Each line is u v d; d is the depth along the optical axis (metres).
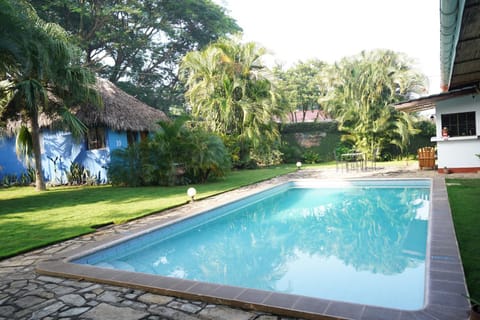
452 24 2.88
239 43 18.36
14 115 11.73
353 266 4.62
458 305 2.53
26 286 3.50
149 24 23.44
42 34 9.34
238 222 7.56
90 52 23.41
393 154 19.30
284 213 8.22
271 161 20.19
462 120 11.05
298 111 38.41
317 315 2.53
